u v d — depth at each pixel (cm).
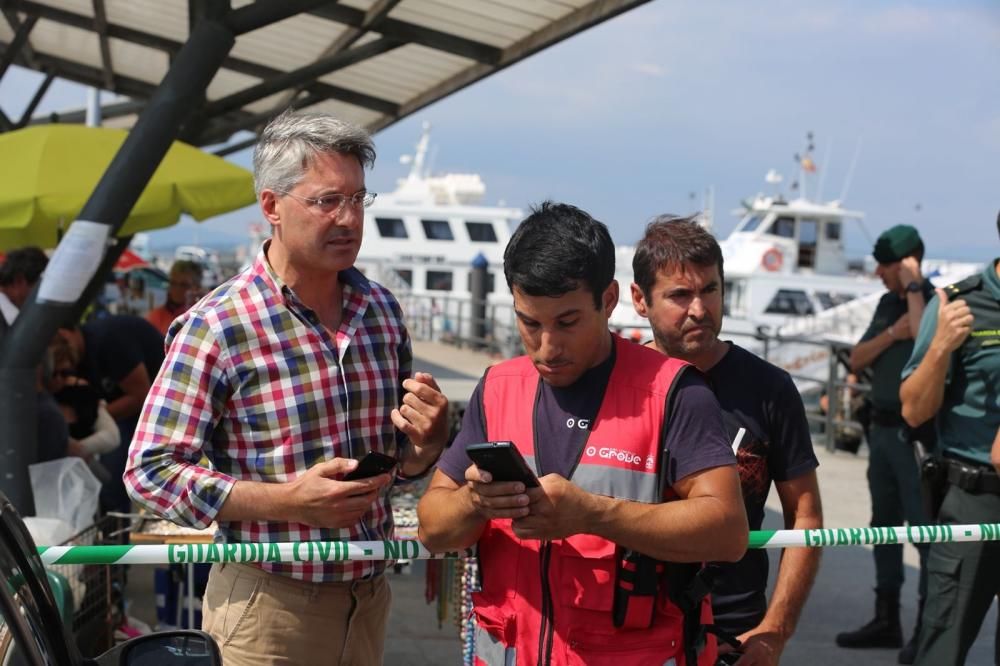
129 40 904
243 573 270
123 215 467
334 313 277
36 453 464
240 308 263
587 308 218
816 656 553
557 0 594
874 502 575
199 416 259
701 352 301
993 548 369
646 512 213
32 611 183
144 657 207
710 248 300
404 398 275
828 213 2589
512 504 205
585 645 221
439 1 641
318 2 475
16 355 456
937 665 377
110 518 470
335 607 273
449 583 455
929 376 373
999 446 354
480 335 2147
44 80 1134
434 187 2997
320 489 247
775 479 308
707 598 240
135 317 661
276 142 263
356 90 991
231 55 934
